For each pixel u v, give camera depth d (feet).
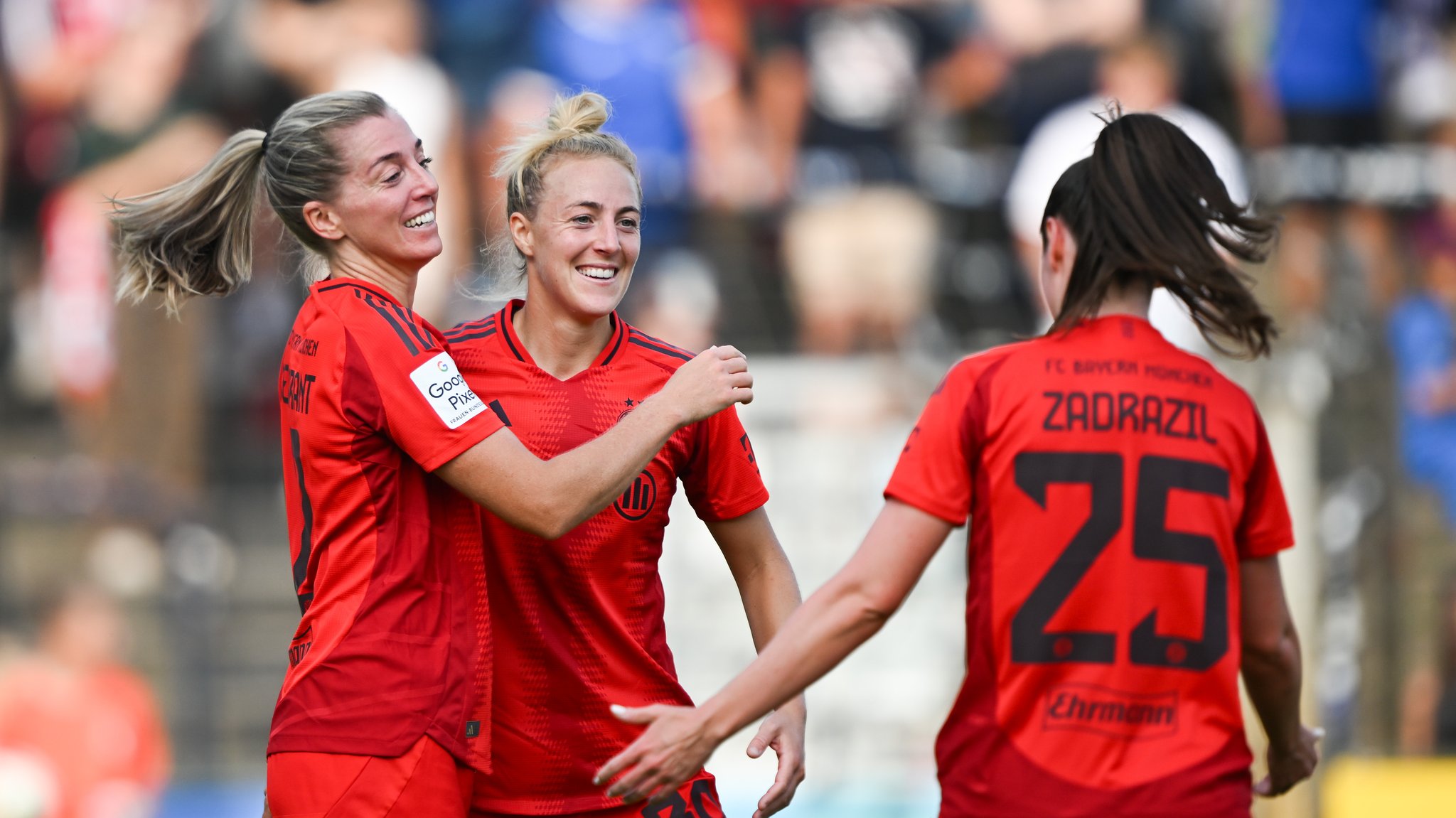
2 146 105.70
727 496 41.27
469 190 104.83
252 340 101.35
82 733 92.12
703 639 92.84
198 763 93.30
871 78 109.91
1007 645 31.19
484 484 35.76
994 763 31.04
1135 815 30.32
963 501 31.81
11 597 95.66
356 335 36.09
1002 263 106.83
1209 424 31.83
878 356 104.22
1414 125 112.78
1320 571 93.81
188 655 95.86
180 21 107.04
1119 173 32.19
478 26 106.93
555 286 39.32
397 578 36.04
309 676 35.91
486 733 37.42
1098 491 31.22
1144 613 30.99
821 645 31.83
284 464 37.88
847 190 107.76
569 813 39.93
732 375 36.73
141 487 99.35
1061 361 31.94
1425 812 88.58
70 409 101.19
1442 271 106.32
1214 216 32.27
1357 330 102.22
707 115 108.17
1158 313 91.04
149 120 106.42
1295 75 111.75
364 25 106.32
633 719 32.65
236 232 38.83
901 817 86.38
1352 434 98.02
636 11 107.96
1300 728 38.01
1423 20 113.50
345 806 35.17
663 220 106.42
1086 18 110.32
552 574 38.99
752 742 41.83
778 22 109.91
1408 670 94.53
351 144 37.06
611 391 40.09
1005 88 110.42
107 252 102.58
